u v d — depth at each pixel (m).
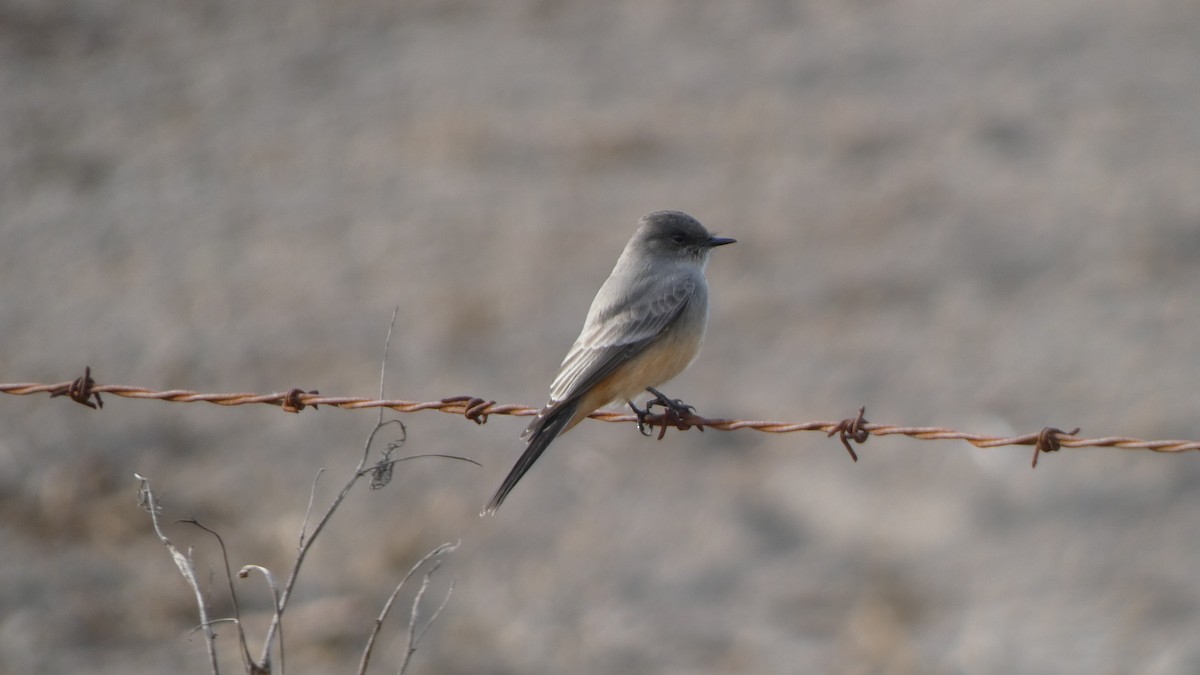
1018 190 21.81
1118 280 18.53
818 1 32.84
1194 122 24.14
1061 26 29.83
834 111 25.80
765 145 24.23
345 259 20.45
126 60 29.19
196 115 26.42
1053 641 11.44
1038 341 17.06
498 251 20.59
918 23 30.75
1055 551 12.70
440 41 30.52
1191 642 11.23
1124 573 12.31
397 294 19.22
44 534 12.95
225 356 17.36
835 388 16.25
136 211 22.27
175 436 15.30
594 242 20.77
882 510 13.62
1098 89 25.98
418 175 23.52
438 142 24.58
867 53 29.00
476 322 18.12
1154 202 20.95
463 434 15.43
